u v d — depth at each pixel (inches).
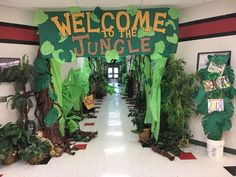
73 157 173.9
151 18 191.6
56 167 157.3
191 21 193.0
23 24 191.2
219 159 166.9
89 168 155.4
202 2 181.3
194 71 193.8
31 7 185.3
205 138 190.5
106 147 194.7
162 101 198.2
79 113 296.7
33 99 198.2
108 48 194.4
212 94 172.9
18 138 164.4
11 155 161.5
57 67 199.5
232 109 166.7
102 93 518.9
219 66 170.6
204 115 183.6
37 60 189.8
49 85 196.4
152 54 193.5
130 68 499.8
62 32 191.3
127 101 465.4
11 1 169.6
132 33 193.0
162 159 168.2
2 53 180.9
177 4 184.9
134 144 201.3
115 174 146.6
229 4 171.0
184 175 144.1
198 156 172.9
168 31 193.0
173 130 198.2
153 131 192.5
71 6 183.3
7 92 180.9
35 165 160.7
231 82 169.0
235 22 169.0
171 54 197.9
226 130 167.8
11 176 145.3
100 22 191.8
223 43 175.5
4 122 179.3
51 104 196.7
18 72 172.2
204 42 185.9
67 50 193.0
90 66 390.6
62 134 207.2
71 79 232.2
